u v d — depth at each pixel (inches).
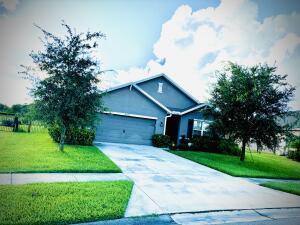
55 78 395.2
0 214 163.8
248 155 813.9
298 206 271.4
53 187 227.3
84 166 320.8
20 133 665.6
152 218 192.4
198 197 258.8
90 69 417.4
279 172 513.3
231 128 560.4
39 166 296.8
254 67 549.3
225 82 570.9
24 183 234.1
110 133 652.1
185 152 635.5
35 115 390.9
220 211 227.3
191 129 763.4
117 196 222.2
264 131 531.8
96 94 420.8
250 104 543.2
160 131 703.7
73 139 524.1
